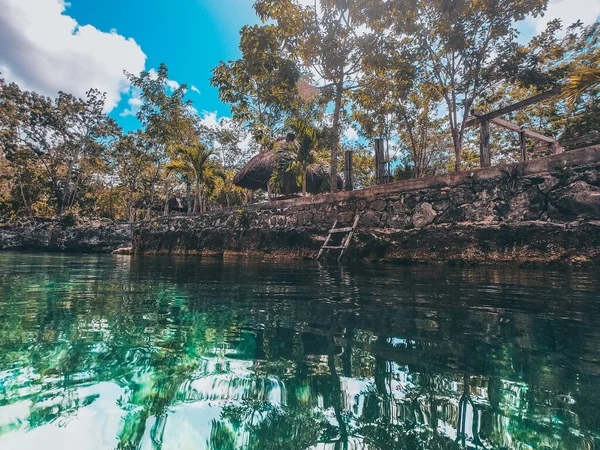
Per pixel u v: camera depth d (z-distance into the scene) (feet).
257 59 30.71
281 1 29.48
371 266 18.20
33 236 63.21
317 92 35.78
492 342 4.65
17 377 3.46
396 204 22.30
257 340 4.77
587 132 32.83
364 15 30.14
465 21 30.30
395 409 2.86
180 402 2.98
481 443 2.34
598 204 14.58
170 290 9.42
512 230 16.63
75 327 5.37
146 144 74.08
